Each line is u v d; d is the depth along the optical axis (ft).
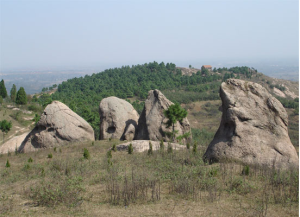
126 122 116.26
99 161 66.74
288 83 456.86
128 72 477.77
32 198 42.45
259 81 437.58
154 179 45.19
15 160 81.61
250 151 51.47
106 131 115.75
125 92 349.82
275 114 55.06
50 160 74.64
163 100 107.76
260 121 54.39
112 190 42.45
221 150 53.72
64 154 83.05
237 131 53.42
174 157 62.34
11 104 235.40
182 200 37.52
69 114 106.73
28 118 212.02
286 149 51.24
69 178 49.55
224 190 40.27
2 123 163.02
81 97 328.29
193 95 324.19
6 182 54.80
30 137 102.22
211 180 42.27
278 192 38.68
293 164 48.96
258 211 32.60
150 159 63.93
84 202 39.09
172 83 388.37
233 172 46.88
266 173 45.37
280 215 31.81
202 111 281.74
